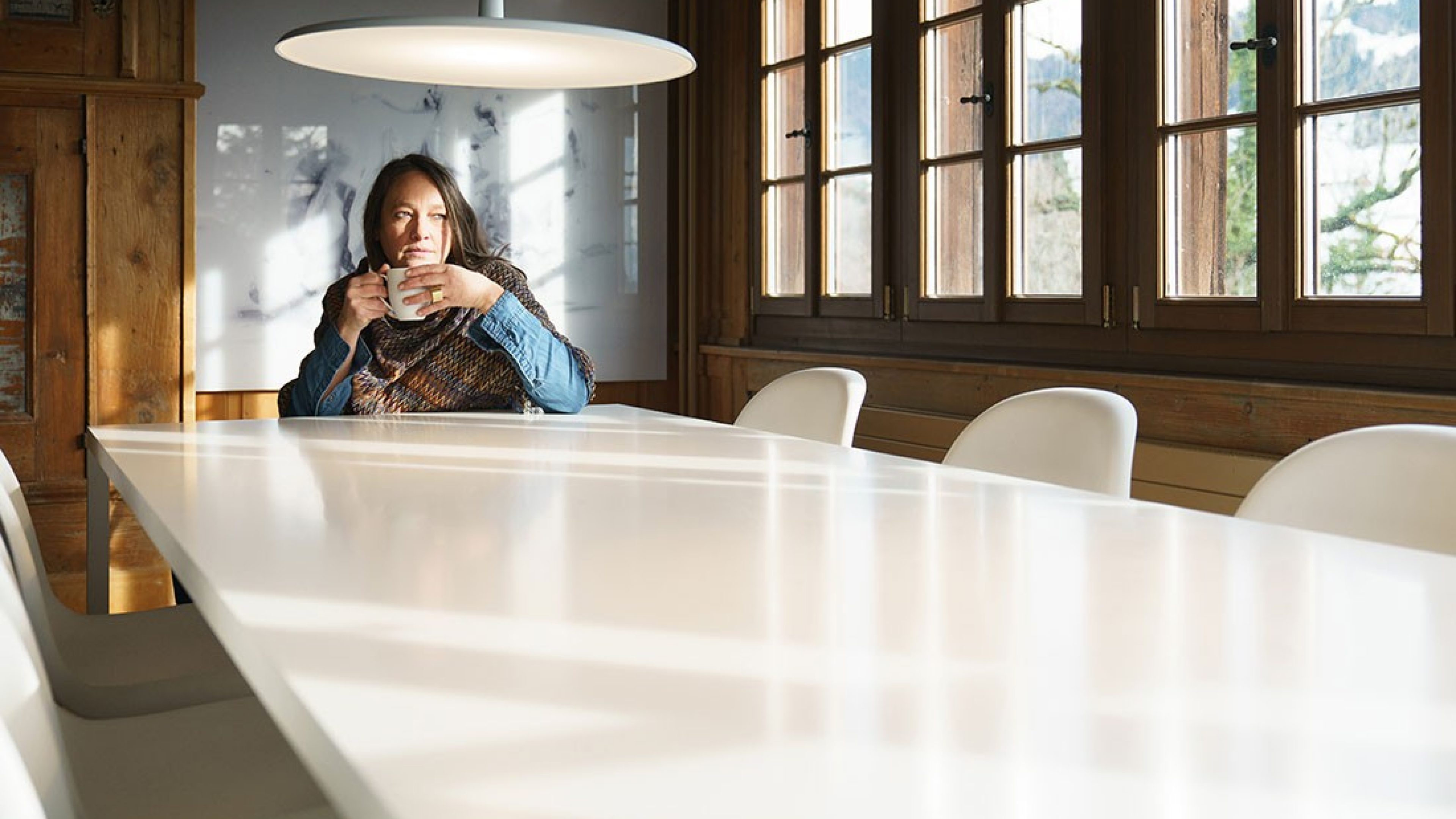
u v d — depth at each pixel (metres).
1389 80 2.85
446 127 5.24
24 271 4.31
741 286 5.30
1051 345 3.81
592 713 0.80
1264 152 3.10
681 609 1.09
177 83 4.39
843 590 1.16
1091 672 0.90
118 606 4.52
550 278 5.45
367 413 2.98
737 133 5.30
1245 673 0.89
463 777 0.69
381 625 1.04
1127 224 3.53
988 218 4.00
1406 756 0.72
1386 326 2.86
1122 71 3.52
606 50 2.20
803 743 0.74
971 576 1.22
